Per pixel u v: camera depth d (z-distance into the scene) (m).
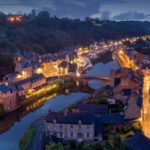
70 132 155.62
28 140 159.12
